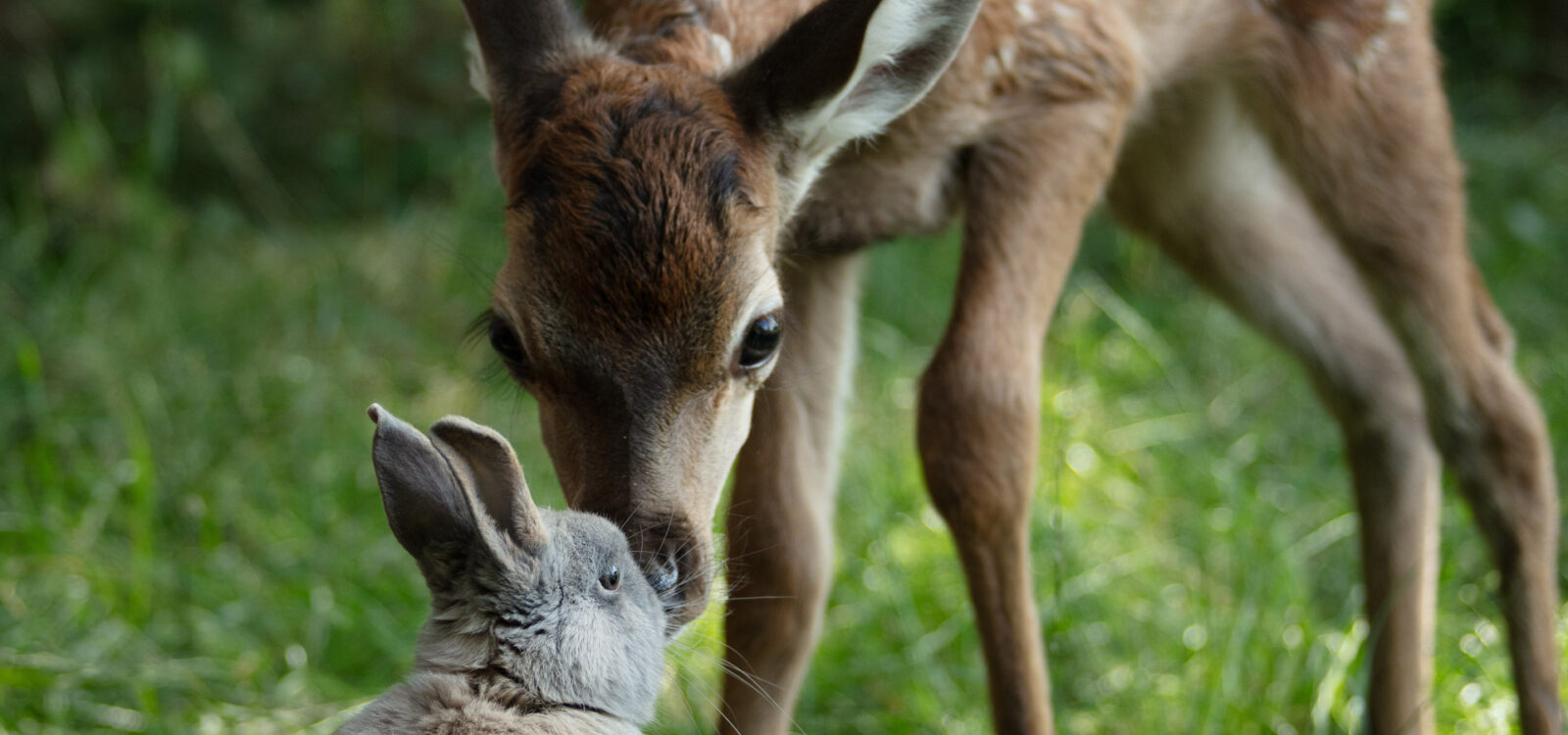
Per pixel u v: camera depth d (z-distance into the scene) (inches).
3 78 635.5
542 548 203.6
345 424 438.6
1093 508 392.5
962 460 249.1
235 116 632.4
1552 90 677.3
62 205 569.3
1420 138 305.4
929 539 371.2
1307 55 302.4
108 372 450.3
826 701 328.2
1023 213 263.1
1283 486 410.9
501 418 438.0
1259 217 331.0
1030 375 256.5
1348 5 299.0
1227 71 311.4
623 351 216.7
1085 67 267.7
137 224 549.0
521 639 202.4
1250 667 320.2
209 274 534.0
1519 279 510.3
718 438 228.7
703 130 224.2
